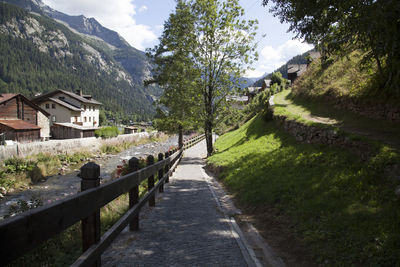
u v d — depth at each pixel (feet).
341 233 13.08
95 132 166.50
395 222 12.17
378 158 18.51
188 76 58.18
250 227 17.10
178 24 57.21
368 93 36.11
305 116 45.21
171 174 38.34
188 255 11.57
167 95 69.41
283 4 23.03
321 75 65.92
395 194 14.47
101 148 97.14
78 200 6.39
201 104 61.21
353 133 24.36
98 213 8.11
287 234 15.21
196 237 13.97
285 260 12.30
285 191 21.09
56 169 62.28
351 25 20.65
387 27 17.16
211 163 47.21
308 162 25.57
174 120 71.82
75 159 74.64
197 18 57.11
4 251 3.79
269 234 15.76
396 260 10.25
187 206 21.02
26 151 65.21
